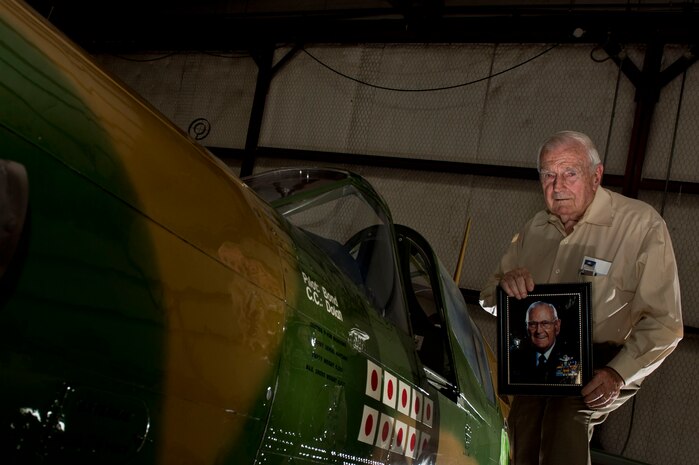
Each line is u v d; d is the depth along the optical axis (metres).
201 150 1.40
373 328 1.92
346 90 8.60
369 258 2.24
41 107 0.96
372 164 8.18
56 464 0.92
